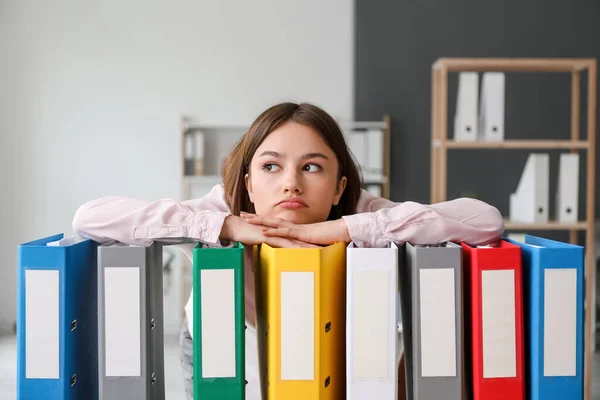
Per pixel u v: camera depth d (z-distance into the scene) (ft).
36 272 2.53
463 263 2.75
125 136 13.15
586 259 9.84
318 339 2.51
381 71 13.05
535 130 12.94
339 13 13.10
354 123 12.88
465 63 9.91
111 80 13.09
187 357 3.61
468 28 12.97
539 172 9.87
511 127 12.95
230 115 13.19
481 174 12.98
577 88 10.46
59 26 12.98
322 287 2.52
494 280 2.54
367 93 13.07
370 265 2.52
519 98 12.93
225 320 2.52
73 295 2.64
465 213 3.18
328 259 2.59
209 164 13.21
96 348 3.04
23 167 13.01
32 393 2.54
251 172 3.32
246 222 3.04
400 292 3.02
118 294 2.54
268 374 2.65
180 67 13.15
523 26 12.93
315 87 13.15
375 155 12.32
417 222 3.02
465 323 2.71
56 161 13.06
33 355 2.54
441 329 2.53
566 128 12.92
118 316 2.54
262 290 2.76
